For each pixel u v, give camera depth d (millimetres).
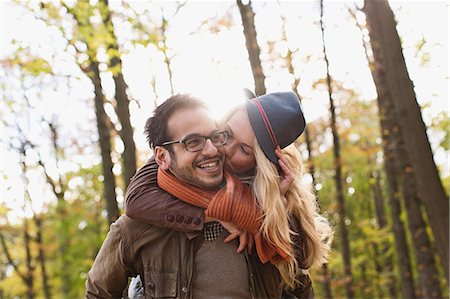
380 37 7676
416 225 10328
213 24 8695
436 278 10234
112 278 2549
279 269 2510
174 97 2400
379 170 17609
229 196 2322
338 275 15297
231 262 2461
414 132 7523
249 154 2426
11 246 18812
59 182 16703
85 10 6066
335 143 11180
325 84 11469
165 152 2400
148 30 6785
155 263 2449
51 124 16156
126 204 2461
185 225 2375
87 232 16297
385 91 10320
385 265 17172
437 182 7473
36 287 19391
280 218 2367
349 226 14875
